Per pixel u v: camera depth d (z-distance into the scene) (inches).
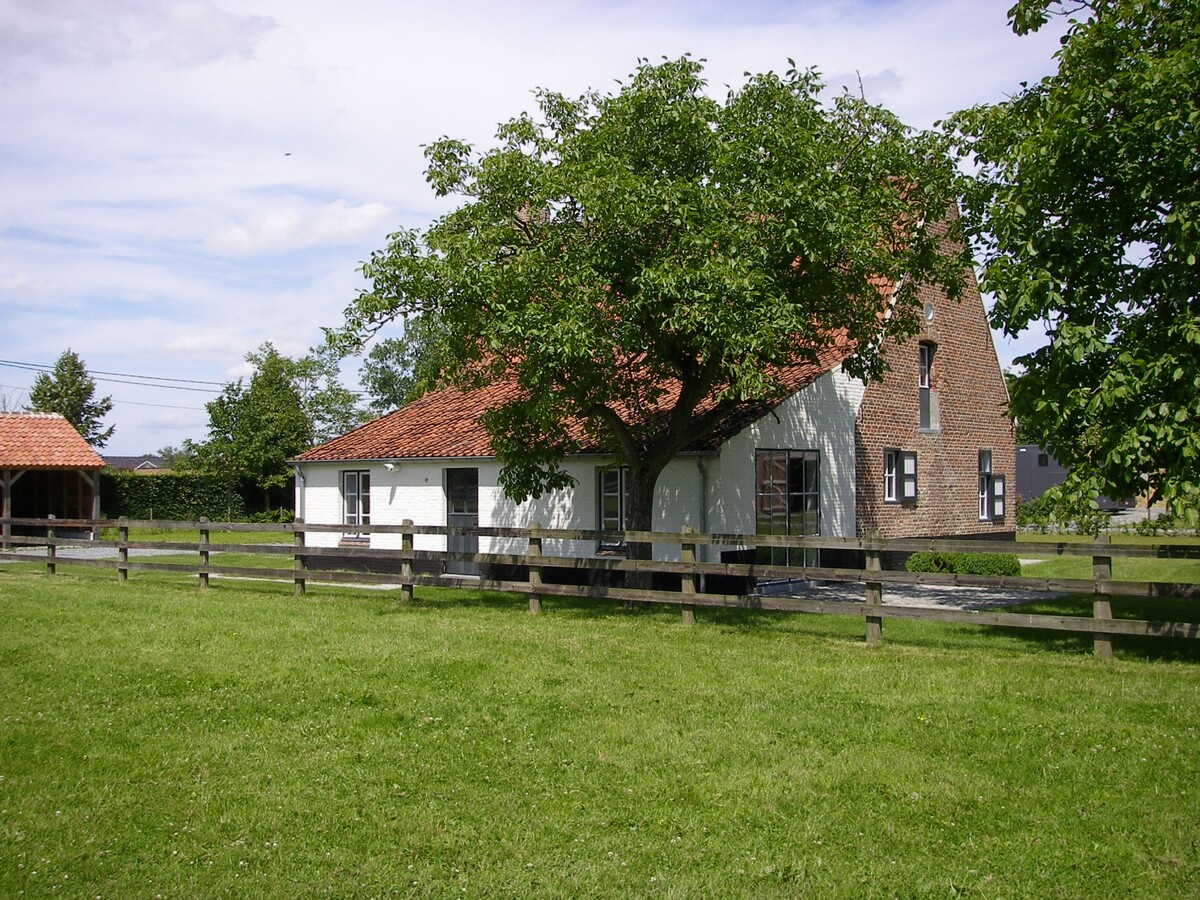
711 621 481.4
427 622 480.1
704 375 510.6
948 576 392.2
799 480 681.6
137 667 371.9
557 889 184.7
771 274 458.0
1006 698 310.5
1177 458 334.3
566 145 491.5
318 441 1806.1
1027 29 429.4
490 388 867.4
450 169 502.0
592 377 476.1
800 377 674.8
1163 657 377.1
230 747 271.9
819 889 184.1
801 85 495.8
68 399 1904.5
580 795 233.1
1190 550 342.6
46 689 338.6
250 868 195.5
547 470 675.4
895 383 794.2
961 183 449.4
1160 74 335.9
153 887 186.9
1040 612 520.1
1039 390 370.3
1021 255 364.2
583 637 431.8
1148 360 339.3
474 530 524.4
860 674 350.0
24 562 882.1
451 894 183.6
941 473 847.1
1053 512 364.8
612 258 459.5
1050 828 209.8
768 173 460.8
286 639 430.3
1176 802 220.8
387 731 285.9
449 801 230.1
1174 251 341.7
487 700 318.3
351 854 201.3
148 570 667.4
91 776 248.8
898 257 512.1
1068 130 351.3
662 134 487.2
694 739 273.9
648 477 545.3
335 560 863.7
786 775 244.1
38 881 188.7
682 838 207.6
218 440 1501.0
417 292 457.1
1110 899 178.9
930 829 210.7
